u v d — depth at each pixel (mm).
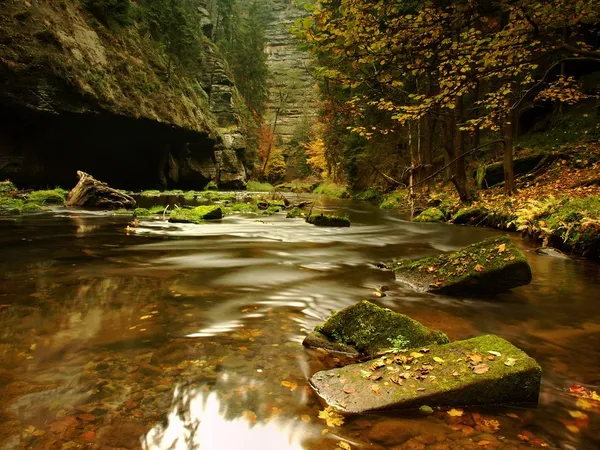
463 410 2406
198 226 12000
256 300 4539
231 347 3180
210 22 53625
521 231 10781
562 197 10359
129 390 2441
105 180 28594
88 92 20391
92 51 22281
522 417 2354
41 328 3418
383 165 27234
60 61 19141
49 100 18766
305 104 81312
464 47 4723
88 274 5512
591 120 17547
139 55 28203
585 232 7641
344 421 2242
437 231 12164
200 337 3359
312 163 55031
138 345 3135
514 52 4887
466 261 5258
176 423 2137
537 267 6734
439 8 4105
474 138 22797
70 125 21000
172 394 2418
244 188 45719
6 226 10641
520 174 16781
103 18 25172
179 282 5238
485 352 2838
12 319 3615
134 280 5258
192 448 1957
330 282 5551
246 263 6711
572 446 2080
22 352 2930
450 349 2938
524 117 22875
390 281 5691
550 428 2240
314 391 2561
